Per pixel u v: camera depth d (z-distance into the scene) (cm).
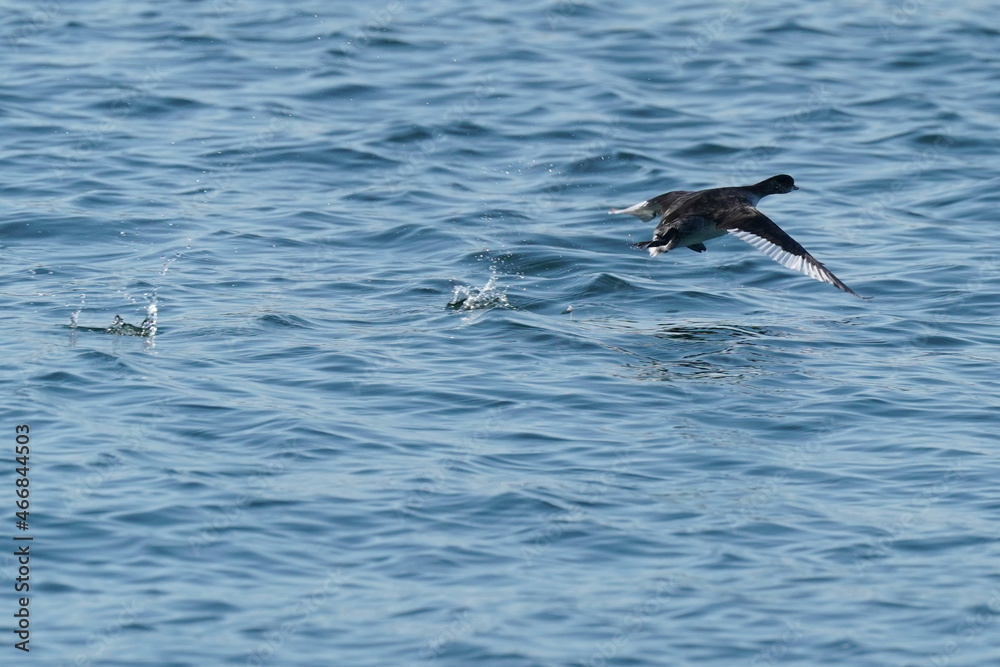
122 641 1162
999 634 1191
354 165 2794
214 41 3488
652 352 1884
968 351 1922
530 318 2006
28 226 2406
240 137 2909
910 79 3344
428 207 2577
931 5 3875
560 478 1477
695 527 1378
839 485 1477
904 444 1581
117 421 1588
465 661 1145
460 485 1449
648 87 3275
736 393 1728
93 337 1888
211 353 1836
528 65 3384
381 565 1295
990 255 2345
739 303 2134
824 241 2439
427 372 1784
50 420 1580
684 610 1227
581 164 2811
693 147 2919
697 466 1516
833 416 1658
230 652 1152
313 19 3678
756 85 3288
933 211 2598
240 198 2605
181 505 1385
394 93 3192
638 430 1611
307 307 2059
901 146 2938
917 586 1270
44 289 2108
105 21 3631
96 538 1320
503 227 2473
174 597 1230
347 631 1187
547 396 1706
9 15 3666
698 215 1692
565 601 1239
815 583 1275
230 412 1623
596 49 3516
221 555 1301
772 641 1179
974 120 3072
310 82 3238
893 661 1155
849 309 2109
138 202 2550
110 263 2255
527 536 1352
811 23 3722
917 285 2211
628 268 2289
